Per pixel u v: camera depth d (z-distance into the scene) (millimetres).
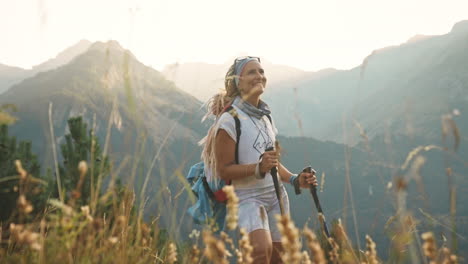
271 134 2928
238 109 2764
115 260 1181
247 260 999
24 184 1026
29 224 1098
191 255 1085
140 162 1188
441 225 835
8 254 1136
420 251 816
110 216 1278
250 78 2842
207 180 2596
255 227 2424
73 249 1071
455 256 806
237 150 2689
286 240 782
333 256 1077
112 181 1155
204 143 2713
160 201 1249
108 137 1151
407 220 851
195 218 2447
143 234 1347
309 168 2711
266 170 2432
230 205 1002
